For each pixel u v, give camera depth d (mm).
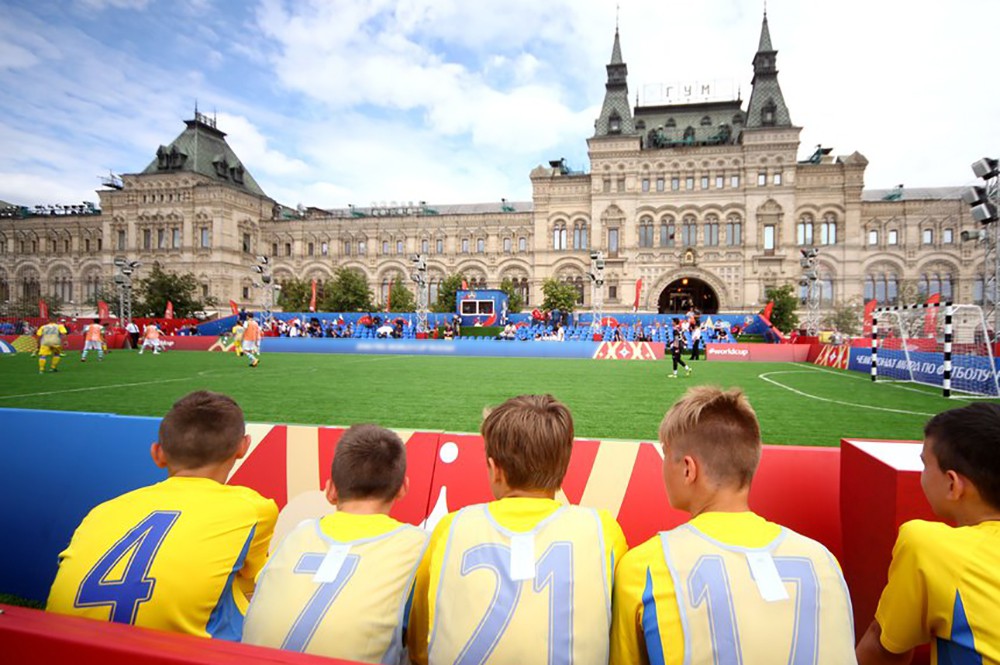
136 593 2359
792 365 27297
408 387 15711
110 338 38438
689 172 59219
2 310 68688
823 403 12945
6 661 1793
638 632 2186
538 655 2072
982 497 2127
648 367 24875
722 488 2268
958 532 2139
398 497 2795
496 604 2158
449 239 67688
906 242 57000
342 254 70688
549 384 16953
